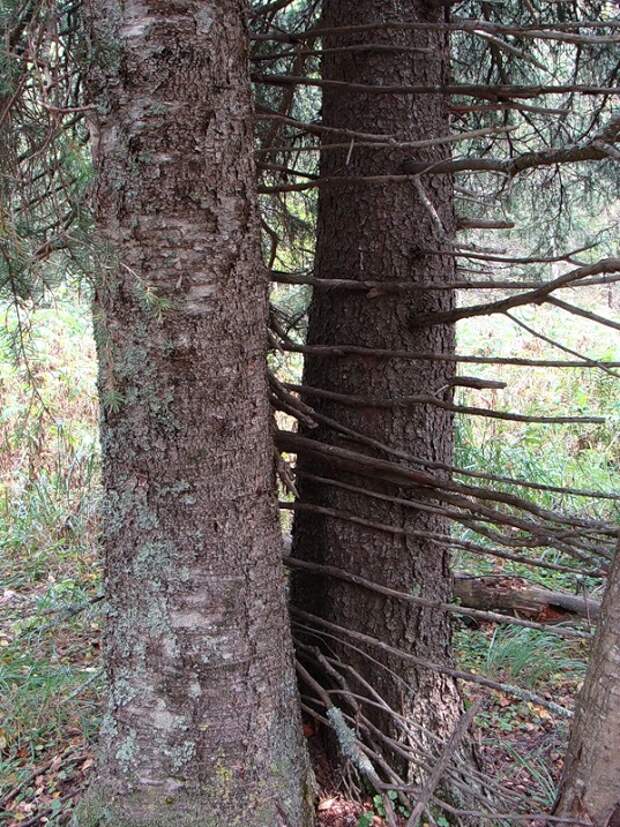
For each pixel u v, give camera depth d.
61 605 4.09
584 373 7.64
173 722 2.15
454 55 4.02
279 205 3.52
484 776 2.51
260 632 2.20
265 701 2.22
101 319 1.83
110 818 2.21
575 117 4.22
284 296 4.32
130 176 1.90
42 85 1.57
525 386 7.41
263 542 2.20
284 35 2.41
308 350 2.60
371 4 2.57
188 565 2.10
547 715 3.48
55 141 1.71
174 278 1.94
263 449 2.18
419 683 2.74
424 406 2.69
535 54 4.09
